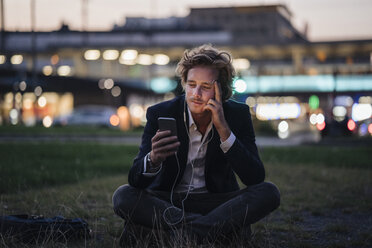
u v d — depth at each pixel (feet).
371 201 17.12
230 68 9.66
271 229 12.58
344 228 12.54
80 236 10.86
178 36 150.30
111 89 137.69
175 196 10.32
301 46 147.84
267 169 26.91
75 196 16.61
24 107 116.26
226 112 10.09
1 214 13.30
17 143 39.29
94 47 148.25
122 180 21.62
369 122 71.82
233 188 10.62
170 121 8.96
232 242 9.60
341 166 29.96
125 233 10.17
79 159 29.50
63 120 92.79
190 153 9.99
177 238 9.10
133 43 150.41
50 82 120.88
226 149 9.44
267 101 147.43
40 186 19.10
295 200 17.16
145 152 9.79
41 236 10.36
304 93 150.71
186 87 9.58
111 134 62.64
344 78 146.10
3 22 116.16
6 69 112.57
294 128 84.28
